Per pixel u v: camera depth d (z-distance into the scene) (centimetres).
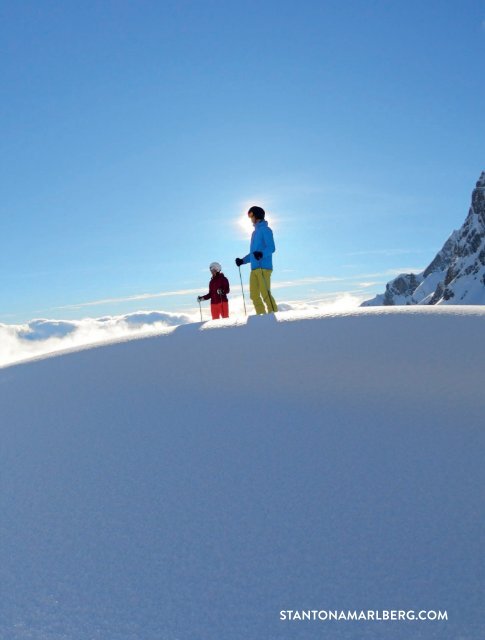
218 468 390
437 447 388
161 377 591
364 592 268
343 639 244
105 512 354
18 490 396
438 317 660
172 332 776
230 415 474
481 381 480
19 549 327
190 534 321
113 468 409
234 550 304
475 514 315
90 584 291
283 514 330
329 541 304
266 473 376
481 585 266
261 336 682
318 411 462
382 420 435
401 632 245
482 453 375
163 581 287
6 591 293
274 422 451
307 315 754
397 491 342
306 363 572
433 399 461
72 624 265
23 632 263
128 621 264
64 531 339
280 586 276
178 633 254
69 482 398
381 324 661
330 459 386
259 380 546
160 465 404
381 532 307
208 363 613
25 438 490
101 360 690
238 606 267
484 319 633
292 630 251
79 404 553
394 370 528
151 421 484
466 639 239
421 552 290
